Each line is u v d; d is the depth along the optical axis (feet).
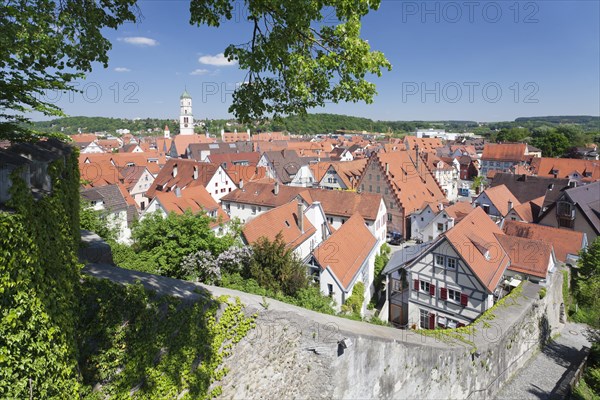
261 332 34.19
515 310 75.36
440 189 186.19
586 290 99.60
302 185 210.79
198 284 34.86
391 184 164.76
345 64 25.75
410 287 92.07
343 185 193.26
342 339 35.96
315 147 404.16
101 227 79.56
